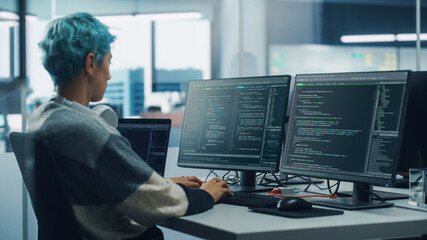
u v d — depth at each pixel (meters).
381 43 5.68
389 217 1.21
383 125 1.31
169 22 4.11
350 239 1.12
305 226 1.09
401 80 1.29
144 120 1.87
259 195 1.51
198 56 4.20
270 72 4.82
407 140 1.82
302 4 5.08
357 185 1.44
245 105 1.71
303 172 1.47
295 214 1.22
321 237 1.10
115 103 4.01
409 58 5.68
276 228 1.07
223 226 1.09
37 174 1.11
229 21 4.23
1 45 2.35
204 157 1.78
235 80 1.76
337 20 5.41
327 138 1.43
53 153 1.13
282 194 1.63
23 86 2.45
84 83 1.29
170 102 4.12
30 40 3.26
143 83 4.08
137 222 1.16
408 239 1.47
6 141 2.39
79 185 1.15
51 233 1.11
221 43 4.21
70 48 1.23
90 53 1.27
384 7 5.96
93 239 1.18
